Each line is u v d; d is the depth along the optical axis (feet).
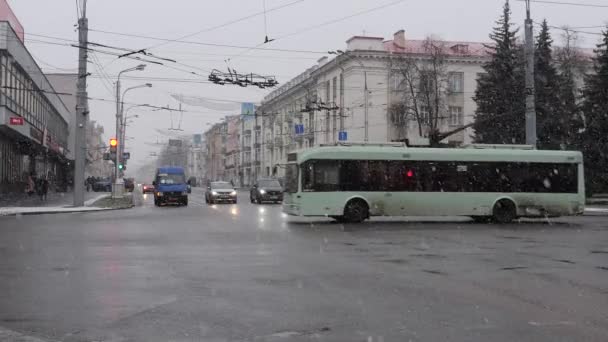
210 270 35.35
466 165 78.59
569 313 24.56
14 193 149.79
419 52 181.06
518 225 75.41
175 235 57.41
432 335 21.06
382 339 20.54
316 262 39.04
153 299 27.02
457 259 41.01
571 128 148.97
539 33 154.92
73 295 27.89
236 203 139.54
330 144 78.18
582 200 80.59
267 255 42.55
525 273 34.94
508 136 149.89
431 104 166.09
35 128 147.54
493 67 155.74
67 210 97.81
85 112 107.45
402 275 33.88
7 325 22.49
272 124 273.95
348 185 75.56
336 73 196.44
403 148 77.56
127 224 71.46
